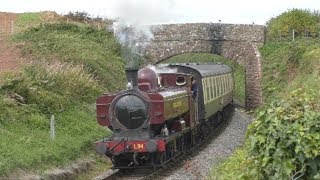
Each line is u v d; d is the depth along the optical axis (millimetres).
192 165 15156
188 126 18406
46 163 13859
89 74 25922
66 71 22812
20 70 20422
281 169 8484
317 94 9375
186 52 36719
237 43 36312
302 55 28750
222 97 26594
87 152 16984
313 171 8492
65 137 16891
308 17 37156
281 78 30062
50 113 18656
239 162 12023
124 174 15242
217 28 36438
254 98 34781
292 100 9086
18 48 28219
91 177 15148
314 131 8562
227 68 31156
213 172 12367
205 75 21438
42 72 20797
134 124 15023
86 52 29797
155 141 14531
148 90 15570
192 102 18906
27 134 15594
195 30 36594
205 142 20938
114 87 27875
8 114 16234
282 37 36656
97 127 19734
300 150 8453
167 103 15312
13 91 17922
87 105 22047
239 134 24078
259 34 36031
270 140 8758
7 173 11922
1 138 14312
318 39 31766
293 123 8695
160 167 15320
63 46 29500
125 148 14711
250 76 35844
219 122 26797
